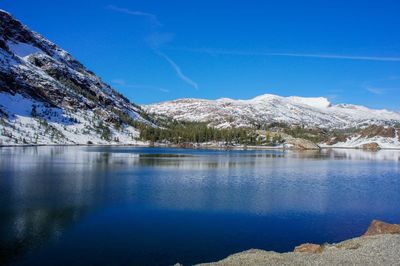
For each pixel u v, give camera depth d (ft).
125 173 295.89
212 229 136.46
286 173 324.39
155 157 501.56
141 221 145.38
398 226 119.34
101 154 533.55
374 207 178.40
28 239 122.31
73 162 381.81
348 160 527.40
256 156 593.42
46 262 104.37
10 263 103.45
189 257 109.40
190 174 301.63
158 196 195.83
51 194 193.77
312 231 136.05
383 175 321.93
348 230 138.00
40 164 350.84
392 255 87.20
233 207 172.14
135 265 103.09
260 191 218.18
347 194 213.87
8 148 623.77
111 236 126.72
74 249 114.32
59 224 139.23
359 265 81.56
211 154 625.00
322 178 290.97
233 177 286.66
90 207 166.50
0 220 142.61
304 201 189.67
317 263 84.17
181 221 146.72
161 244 119.75
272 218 153.58
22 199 179.52
